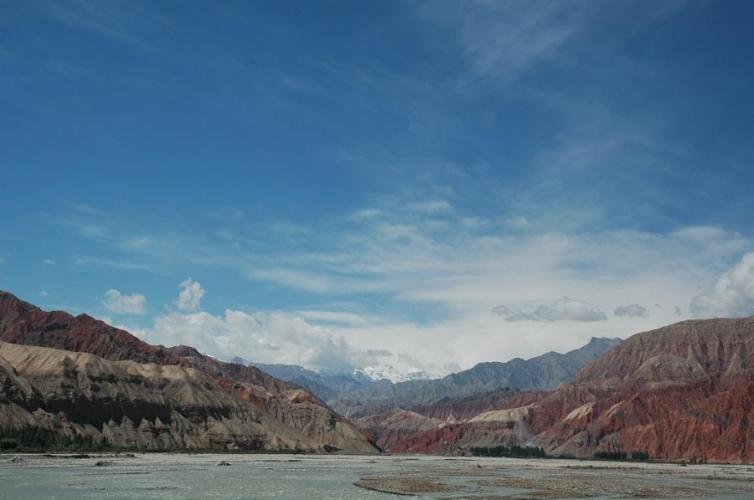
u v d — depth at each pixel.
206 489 114.69
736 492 132.50
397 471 180.38
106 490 108.94
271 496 107.31
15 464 153.50
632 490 132.62
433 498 110.50
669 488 138.75
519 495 119.06
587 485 142.00
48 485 114.00
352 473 166.25
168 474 142.75
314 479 142.38
